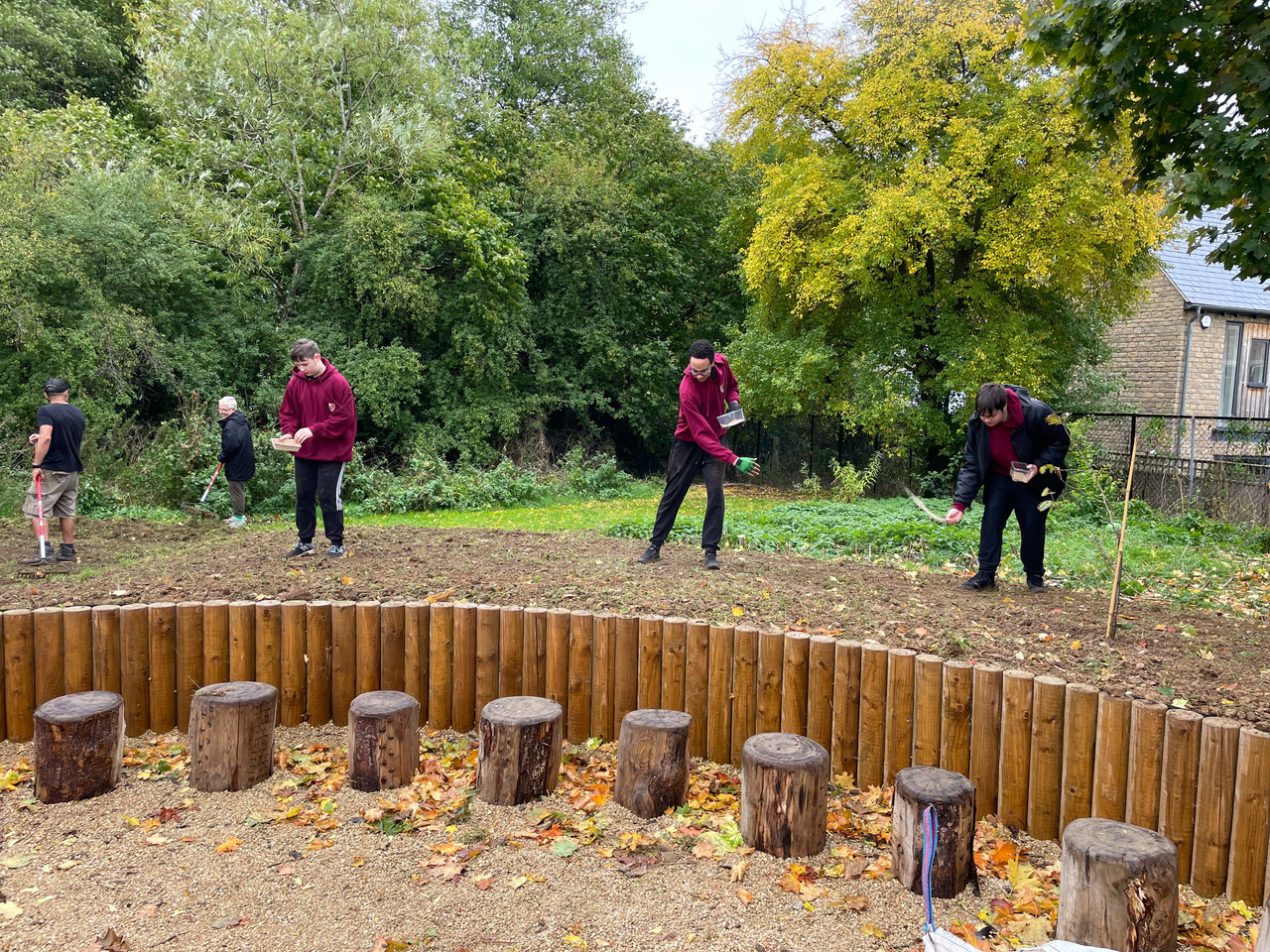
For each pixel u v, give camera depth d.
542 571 5.81
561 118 23.98
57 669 4.25
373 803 3.54
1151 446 14.51
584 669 4.25
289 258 18.59
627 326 23.11
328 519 6.29
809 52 16.55
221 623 4.38
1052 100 13.92
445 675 4.38
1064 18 5.55
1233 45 5.21
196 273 15.96
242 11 17.27
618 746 3.81
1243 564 8.56
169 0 17.50
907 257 15.52
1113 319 18.27
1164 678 3.88
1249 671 4.07
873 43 16.59
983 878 3.08
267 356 17.38
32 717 4.24
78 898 2.81
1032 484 5.78
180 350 15.27
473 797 3.62
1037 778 3.40
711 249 24.75
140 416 15.88
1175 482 13.48
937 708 3.62
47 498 7.14
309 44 17.61
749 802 3.23
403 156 18.16
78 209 13.81
